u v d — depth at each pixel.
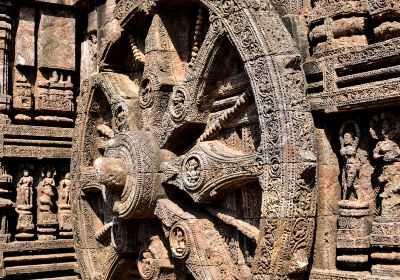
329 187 5.02
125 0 7.02
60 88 9.06
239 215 5.58
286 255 4.82
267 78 4.96
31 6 8.95
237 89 5.64
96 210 8.17
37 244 8.60
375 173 4.82
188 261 5.78
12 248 8.38
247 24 5.17
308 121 4.91
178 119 6.06
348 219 4.84
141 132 6.47
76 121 8.19
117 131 7.19
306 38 5.29
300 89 4.96
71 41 9.16
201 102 5.91
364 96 4.69
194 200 5.83
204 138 5.93
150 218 6.55
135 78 7.57
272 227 4.86
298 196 4.82
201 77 5.82
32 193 8.80
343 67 4.88
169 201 6.25
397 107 4.66
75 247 8.11
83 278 7.87
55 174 9.05
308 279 4.95
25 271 8.45
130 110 7.01
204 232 5.77
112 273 7.32
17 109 8.79
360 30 4.96
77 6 9.12
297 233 4.83
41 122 9.00
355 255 4.79
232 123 5.71
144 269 6.57
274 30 5.11
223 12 5.46
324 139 5.06
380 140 4.75
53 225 8.86
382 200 4.65
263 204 4.96
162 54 6.52
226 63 5.79
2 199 8.45
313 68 5.09
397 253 4.54
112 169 6.36
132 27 7.13
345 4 4.98
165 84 6.41
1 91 8.59
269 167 4.94
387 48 4.55
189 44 6.65
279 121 4.87
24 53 8.82
